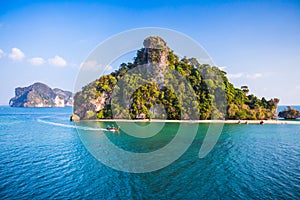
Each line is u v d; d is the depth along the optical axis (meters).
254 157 31.09
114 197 18.45
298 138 45.66
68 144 38.00
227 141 42.28
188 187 20.67
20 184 20.67
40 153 31.98
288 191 19.81
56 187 20.19
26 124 67.25
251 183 21.64
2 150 34.00
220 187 20.69
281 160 29.64
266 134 50.34
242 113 74.00
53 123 68.38
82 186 20.42
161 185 21.02
